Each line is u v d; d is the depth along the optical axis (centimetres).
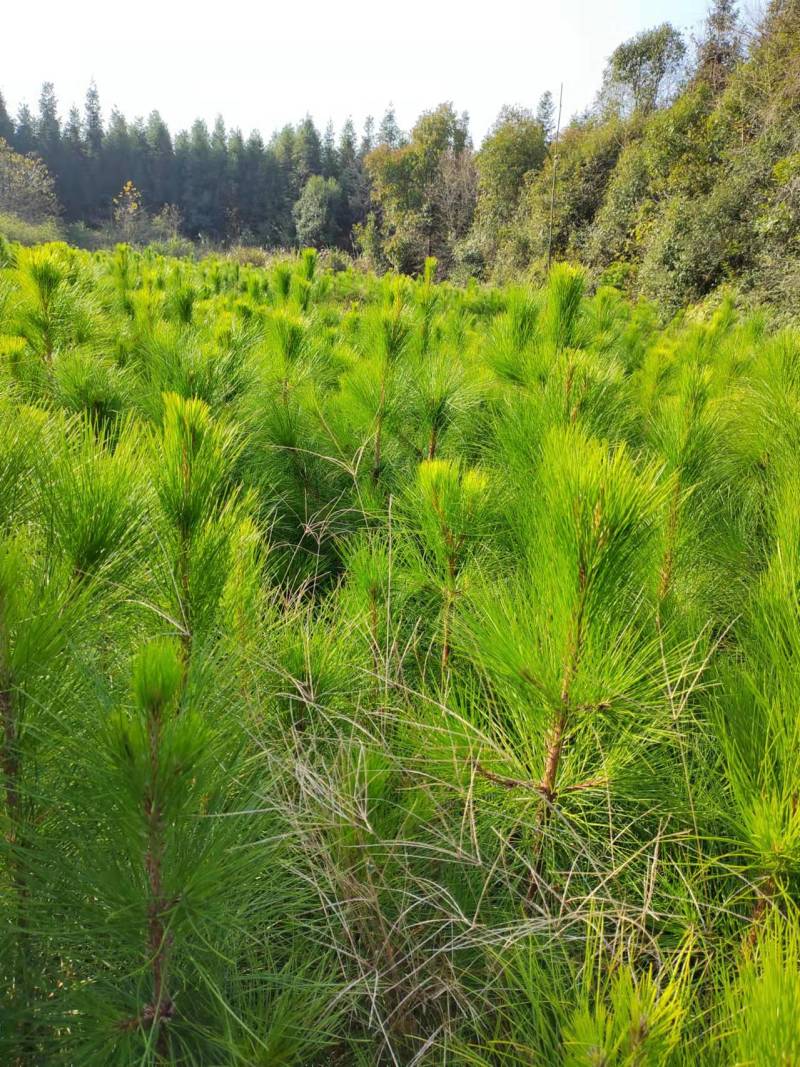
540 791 133
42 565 112
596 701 116
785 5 1633
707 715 145
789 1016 66
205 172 8369
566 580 108
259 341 357
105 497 111
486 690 167
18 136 8231
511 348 358
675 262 1572
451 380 288
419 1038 116
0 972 105
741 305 1329
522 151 3050
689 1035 92
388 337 305
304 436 306
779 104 1523
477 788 145
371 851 136
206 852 96
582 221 2144
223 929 116
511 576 175
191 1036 108
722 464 246
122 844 96
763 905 115
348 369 400
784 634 129
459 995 119
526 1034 105
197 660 118
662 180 1803
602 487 102
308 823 131
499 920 137
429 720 161
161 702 73
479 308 733
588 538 103
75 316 380
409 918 136
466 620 149
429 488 174
